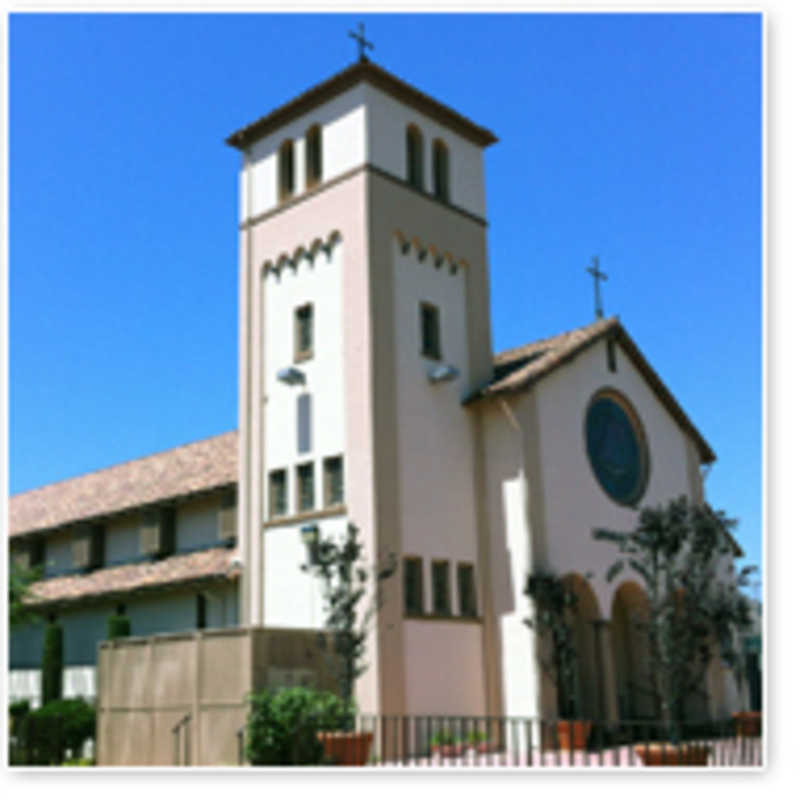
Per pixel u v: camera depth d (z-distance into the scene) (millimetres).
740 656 27984
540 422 27594
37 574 34688
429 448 26625
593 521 28328
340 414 26000
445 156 30125
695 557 20969
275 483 27375
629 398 31375
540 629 25219
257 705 19391
